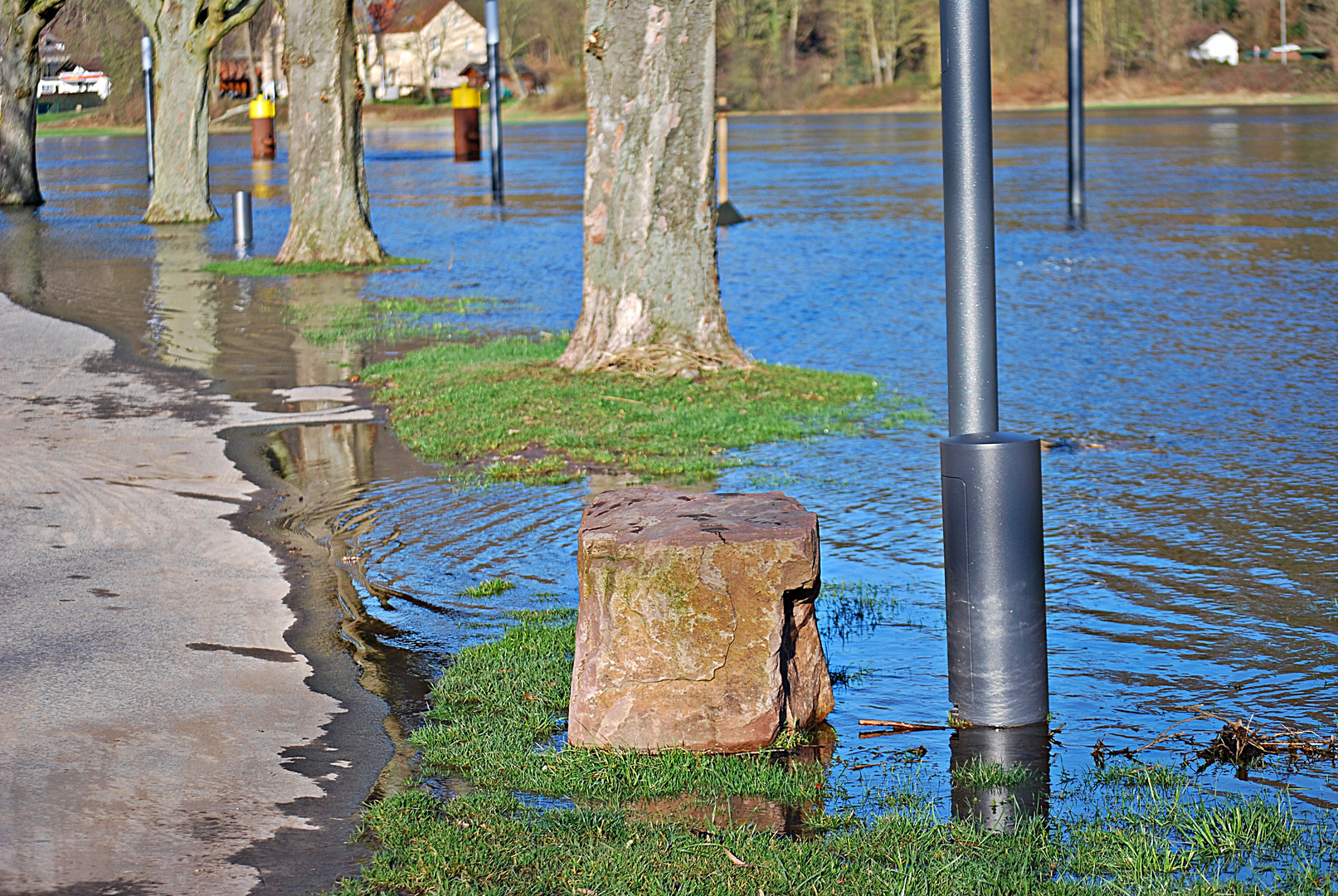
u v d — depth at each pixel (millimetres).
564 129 97688
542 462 10539
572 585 7711
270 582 7734
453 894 4289
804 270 23266
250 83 116062
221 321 18734
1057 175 41938
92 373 14820
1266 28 123688
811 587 5559
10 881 4398
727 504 5965
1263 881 4348
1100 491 9492
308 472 10414
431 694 6090
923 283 21406
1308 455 10375
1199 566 7836
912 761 5359
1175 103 109438
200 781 5160
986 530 5574
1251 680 6172
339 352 16125
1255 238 25156
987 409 5828
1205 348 15039
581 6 127250
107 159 69250
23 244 30328
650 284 13781
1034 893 4273
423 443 11195
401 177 51250
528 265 25156
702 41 13367
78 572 7895
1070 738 5559
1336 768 5250
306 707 5926
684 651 5410
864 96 130625
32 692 6062
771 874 4371
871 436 11445
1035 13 119875
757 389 13055
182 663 6445
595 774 5199
